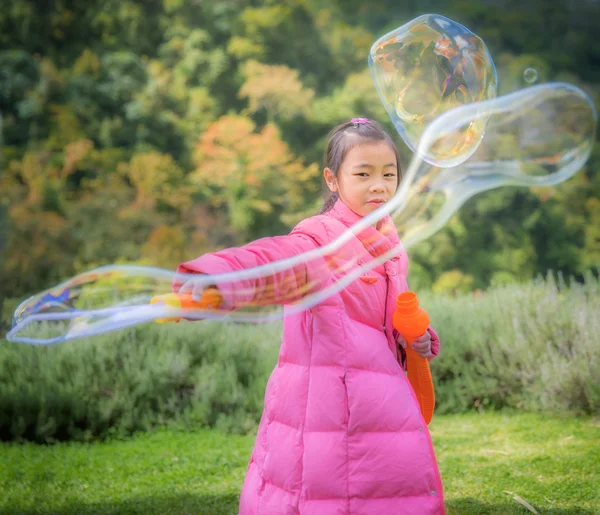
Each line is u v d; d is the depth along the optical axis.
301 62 22.41
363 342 2.35
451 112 2.59
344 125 2.60
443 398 5.94
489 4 26.06
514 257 20.06
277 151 18.95
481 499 3.62
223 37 22.62
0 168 16.25
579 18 25.95
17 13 21.69
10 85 20.02
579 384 5.49
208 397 5.52
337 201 2.55
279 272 2.12
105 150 20.02
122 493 3.91
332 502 2.26
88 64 21.36
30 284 16.75
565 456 4.35
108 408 5.34
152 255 17.67
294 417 2.35
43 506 3.70
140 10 22.94
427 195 2.61
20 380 5.44
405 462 2.28
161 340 6.02
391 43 2.78
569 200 21.11
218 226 18.91
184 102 21.48
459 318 6.48
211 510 3.59
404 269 2.55
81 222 18.27
